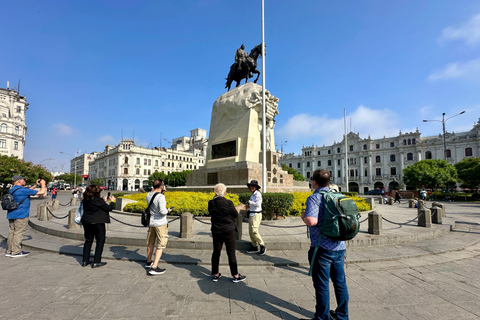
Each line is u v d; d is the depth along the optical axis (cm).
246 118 1412
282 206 834
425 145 5050
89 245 491
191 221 639
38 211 958
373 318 300
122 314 305
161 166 7656
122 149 7050
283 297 357
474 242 695
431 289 390
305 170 6750
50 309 317
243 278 409
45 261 520
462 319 301
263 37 1178
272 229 742
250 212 554
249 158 1359
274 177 1395
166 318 296
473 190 3288
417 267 495
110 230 724
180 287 388
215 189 434
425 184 3566
